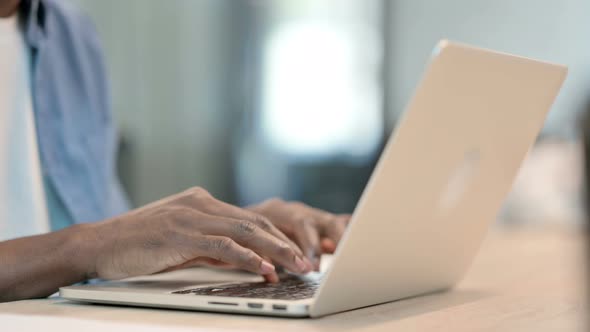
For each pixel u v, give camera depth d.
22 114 1.24
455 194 0.73
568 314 0.69
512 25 3.93
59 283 0.79
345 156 4.12
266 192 4.15
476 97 0.64
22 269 0.78
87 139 1.33
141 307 0.68
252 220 0.80
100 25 4.11
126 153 4.11
